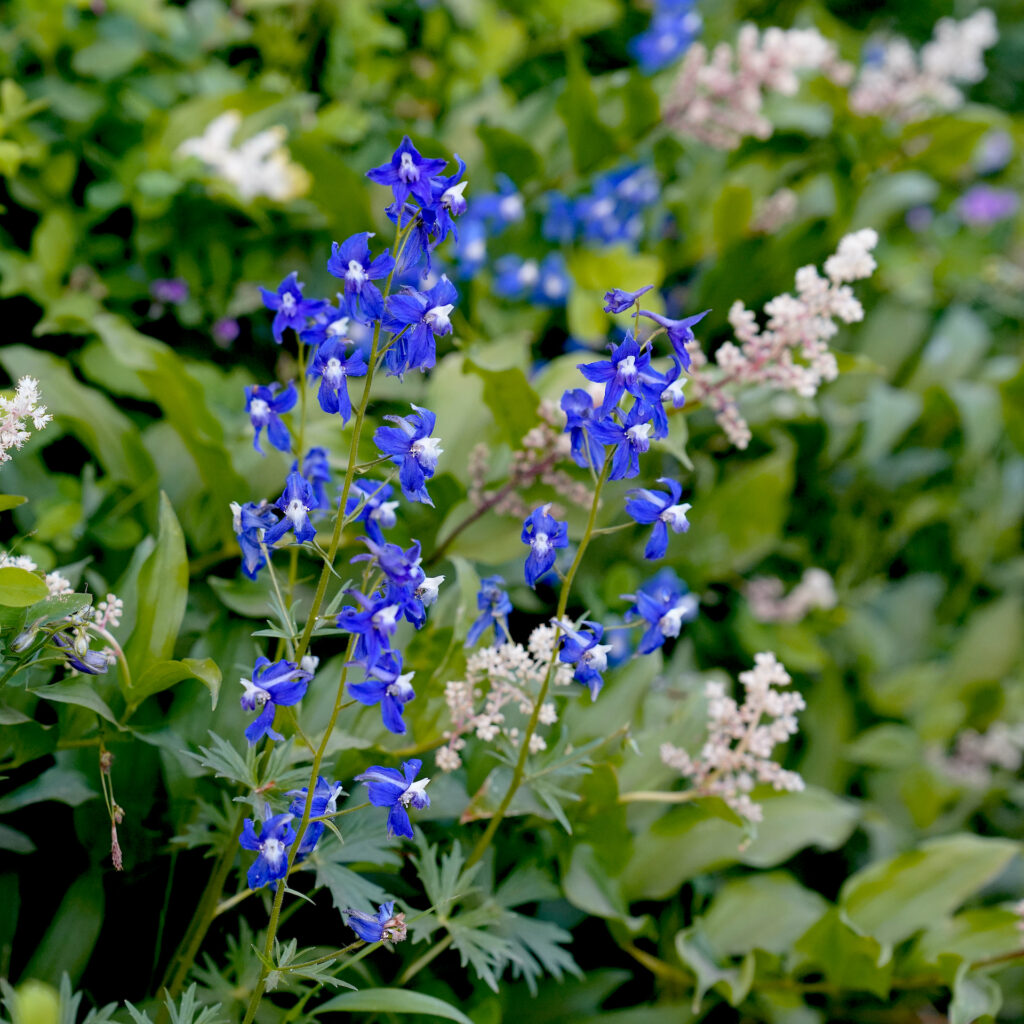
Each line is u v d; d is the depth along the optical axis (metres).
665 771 1.42
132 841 1.35
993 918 1.45
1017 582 2.04
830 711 1.71
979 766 1.82
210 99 1.56
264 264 1.58
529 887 1.36
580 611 1.54
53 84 1.55
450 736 1.32
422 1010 1.26
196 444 1.42
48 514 1.41
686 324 1.22
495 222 1.60
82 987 1.35
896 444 2.00
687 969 1.43
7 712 1.28
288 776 1.26
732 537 1.64
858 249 1.36
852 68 1.87
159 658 1.31
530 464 1.42
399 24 1.88
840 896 1.46
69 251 1.52
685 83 1.67
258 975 1.32
